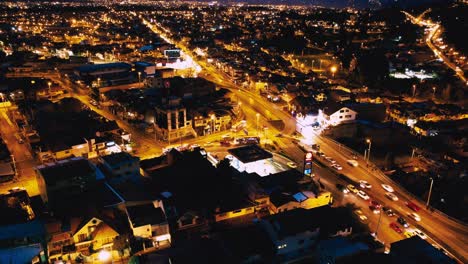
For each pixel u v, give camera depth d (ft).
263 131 323.37
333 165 260.01
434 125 336.08
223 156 271.28
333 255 152.97
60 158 254.06
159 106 308.60
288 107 385.09
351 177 246.68
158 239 171.94
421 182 246.27
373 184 238.68
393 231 191.21
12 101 378.12
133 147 285.64
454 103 422.82
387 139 309.63
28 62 526.57
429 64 568.41
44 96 401.08
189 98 376.27
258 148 263.08
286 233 162.20
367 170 256.93
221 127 324.39
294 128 332.80
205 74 531.09
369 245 171.22
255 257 157.07
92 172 201.36
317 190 211.82
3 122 331.98
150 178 223.10
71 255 164.04
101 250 165.37
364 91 446.60
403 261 148.56
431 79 489.26
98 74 455.63
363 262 152.15
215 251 158.10
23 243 159.02
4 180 230.89
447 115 363.56
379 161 272.92
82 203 184.34
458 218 209.26
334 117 330.95
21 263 146.72
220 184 214.69
